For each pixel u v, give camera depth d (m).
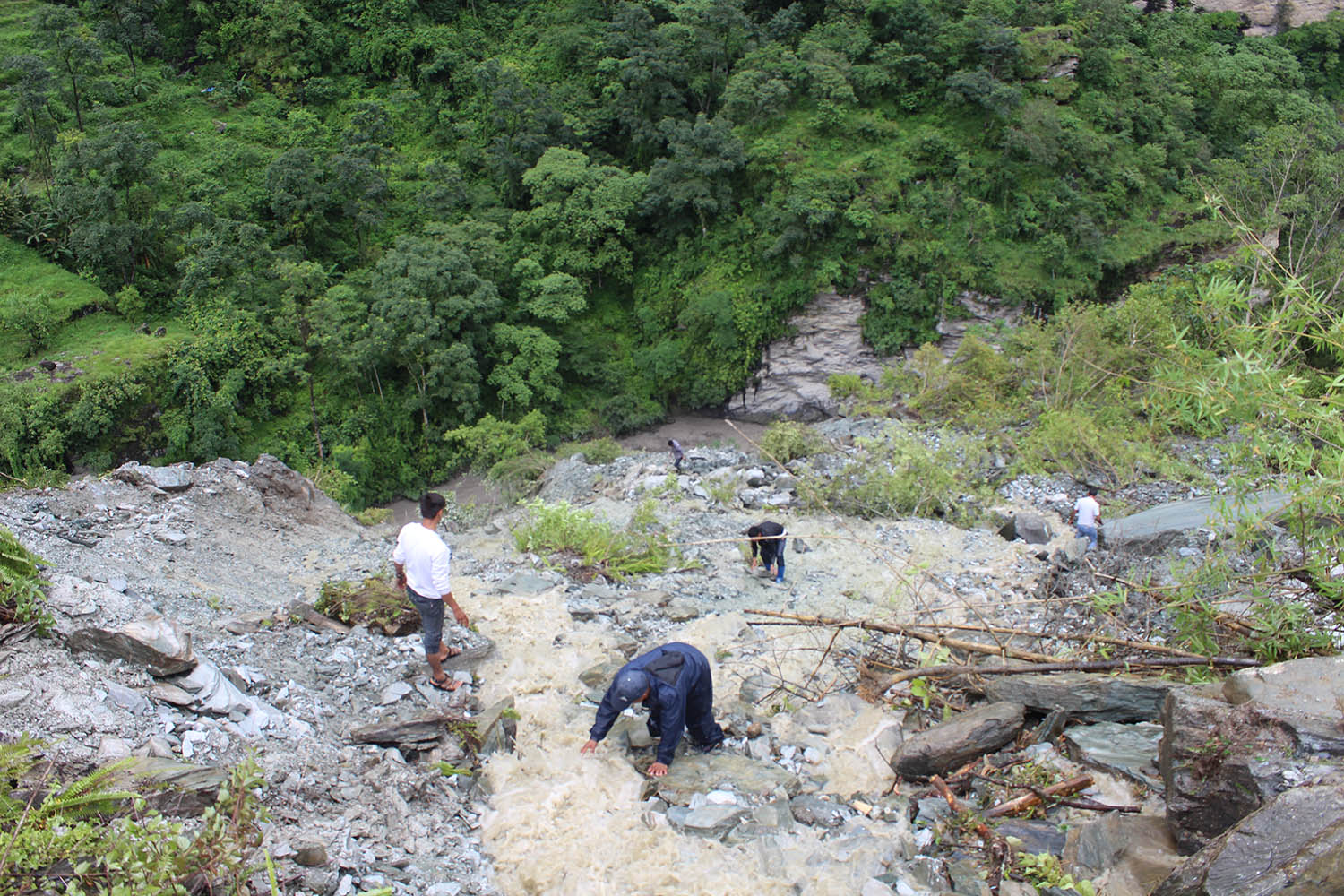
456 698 7.14
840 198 35.56
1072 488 13.82
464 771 6.33
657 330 38.81
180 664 5.96
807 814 5.91
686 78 41.22
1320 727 4.72
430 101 44.31
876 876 5.33
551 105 40.81
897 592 9.27
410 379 34.56
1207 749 4.93
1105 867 4.91
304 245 37.16
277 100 43.91
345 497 29.97
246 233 34.00
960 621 8.91
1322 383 6.86
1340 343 6.24
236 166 39.47
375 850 5.32
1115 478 13.94
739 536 11.64
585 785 6.20
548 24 46.97
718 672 7.95
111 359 30.62
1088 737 6.05
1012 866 5.22
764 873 5.42
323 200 36.66
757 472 14.58
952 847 5.56
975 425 17.41
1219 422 6.80
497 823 5.84
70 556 8.13
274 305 34.09
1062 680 6.54
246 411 32.19
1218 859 4.18
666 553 11.05
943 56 38.69
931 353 20.64
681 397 39.00
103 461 29.08
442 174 38.31
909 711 7.09
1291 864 3.87
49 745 4.96
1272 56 48.91
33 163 38.28
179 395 31.33
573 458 17.61
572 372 37.84
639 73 38.88
